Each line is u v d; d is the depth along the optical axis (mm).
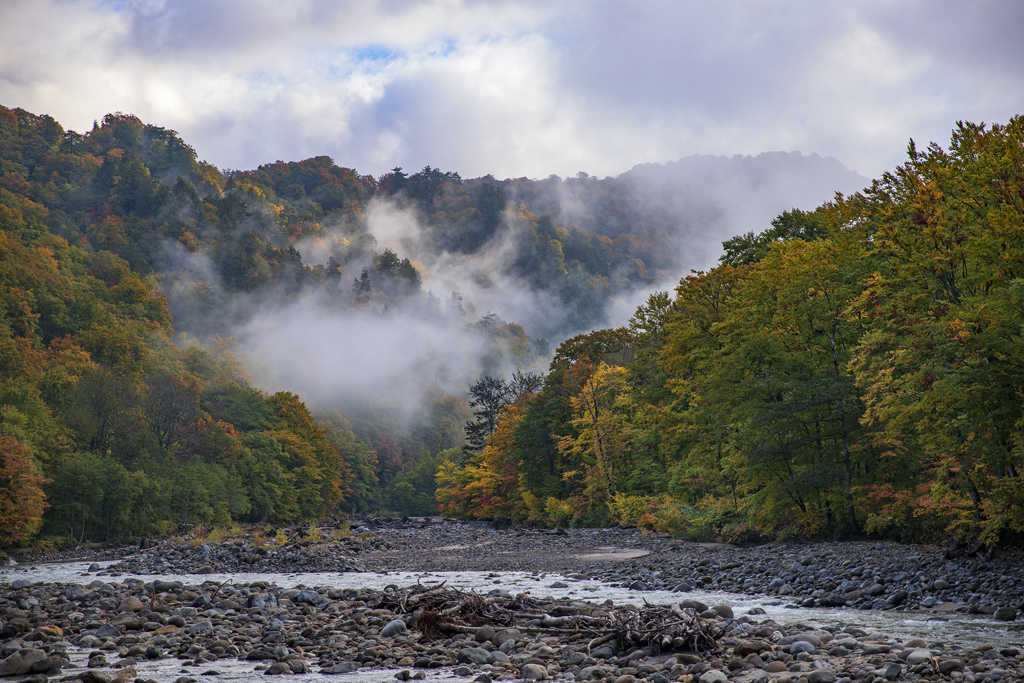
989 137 23609
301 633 13734
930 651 10594
